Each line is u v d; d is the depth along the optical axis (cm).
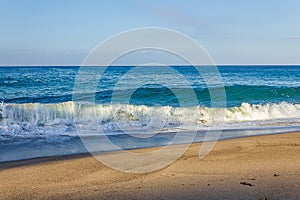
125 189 455
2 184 478
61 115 1010
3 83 2247
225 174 520
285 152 673
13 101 1716
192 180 491
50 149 716
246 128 1034
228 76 3728
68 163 596
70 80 2406
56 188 461
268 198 422
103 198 423
